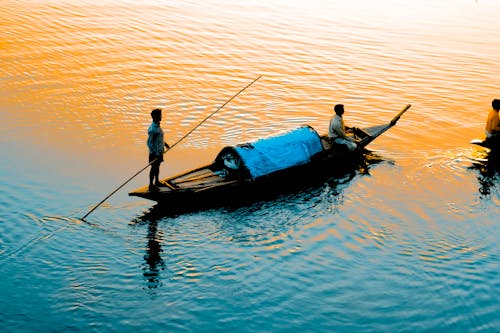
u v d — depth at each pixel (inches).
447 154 623.2
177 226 471.2
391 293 393.7
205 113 715.4
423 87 839.7
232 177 522.6
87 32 1015.6
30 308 369.7
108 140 626.8
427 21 1251.2
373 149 632.4
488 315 374.0
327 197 525.0
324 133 668.7
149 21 1117.1
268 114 722.8
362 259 432.1
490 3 1491.1
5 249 426.9
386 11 1338.6
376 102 776.9
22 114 676.1
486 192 540.4
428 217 494.9
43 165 561.3
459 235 468.1
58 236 447.5
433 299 388.5
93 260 421.4
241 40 1035.3
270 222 481.7
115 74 829.8
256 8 1291.8
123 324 359.9
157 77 830.5
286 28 1133.1
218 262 423.8
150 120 687.1
